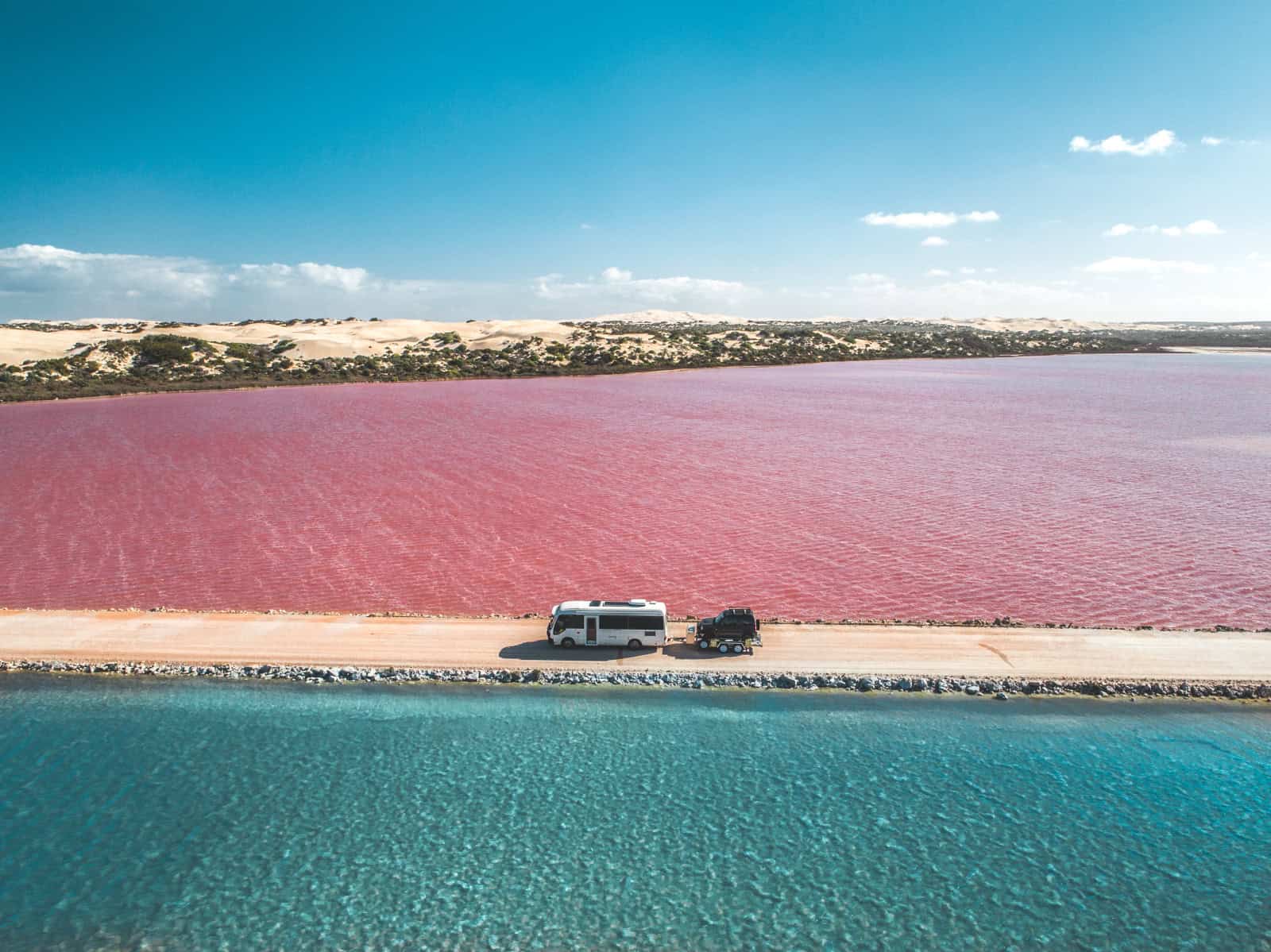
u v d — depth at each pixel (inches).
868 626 1454.2
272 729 1175.6
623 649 1373.0
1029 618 1505.9
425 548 1952.5
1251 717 1186.0
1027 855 933.2
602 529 2105.1
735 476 2738.7
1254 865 916.6
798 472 2802.7
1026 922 840.3
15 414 4825.3
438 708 1226.0
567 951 804.0
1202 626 1461.6
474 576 1749.5
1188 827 974.4
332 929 829.8
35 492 2583.7
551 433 3784.5
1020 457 3095.5
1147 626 1464.1
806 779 1064.8
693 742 1144.2
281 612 1540.4
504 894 876.6
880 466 2913.4
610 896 873.5
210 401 5477.4
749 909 857.5
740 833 968.9
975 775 1071.6
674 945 810.8
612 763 1098.7
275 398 5693.9
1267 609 1534.2
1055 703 1229.1
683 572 1769.2
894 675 1283.2
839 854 936.9
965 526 2111.2
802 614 1537.9
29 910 850.1
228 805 1013.2
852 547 1934.1
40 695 1262.3
